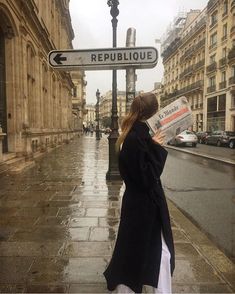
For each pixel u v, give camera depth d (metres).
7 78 12.07
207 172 12.16
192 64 56.06
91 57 7.10
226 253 4.31
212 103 46.03
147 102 2.59
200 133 36.72
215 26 44.88
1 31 11.72
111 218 5.37
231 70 40.12
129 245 2.55
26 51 13.64
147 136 2.53
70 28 39.09
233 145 28.00
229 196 7.87
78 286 3.18
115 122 8.99
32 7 13.70
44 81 20.06
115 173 8.98
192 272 3.46
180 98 2.71
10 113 12.16
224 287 3.16
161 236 2.56
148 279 2.49
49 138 21.34
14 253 3.94
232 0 39.31
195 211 6.44
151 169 2.45
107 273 2.71
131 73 7.10
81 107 71.00
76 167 11.98
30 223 5.09
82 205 6.21
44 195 7.08
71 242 4.30
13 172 10.19
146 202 2.52
